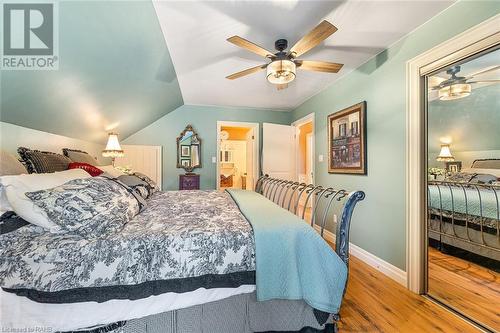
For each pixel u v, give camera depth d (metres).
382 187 2.34
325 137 3.50
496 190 2.35
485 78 2.43
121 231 1.24
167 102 3.76
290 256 1.24
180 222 1.45
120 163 4.08
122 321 1.16
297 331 1.35
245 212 1.68
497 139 2.51
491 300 1.80
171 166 4.40
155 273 1.11
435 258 2.63
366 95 2.58
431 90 2.61
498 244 2.31
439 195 2.85
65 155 2.24
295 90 3.61
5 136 1.73
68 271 1.03
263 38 2.05
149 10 1.63
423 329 1.47
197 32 1.96
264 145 4.55
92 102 2.32
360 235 2.67
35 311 1.04
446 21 1.69
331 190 1.70
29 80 1.51
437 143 2.82
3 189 1.24
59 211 1.14
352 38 2.09
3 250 1.05
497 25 1.38
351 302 1.77
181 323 1.25
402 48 2.08
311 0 1.59
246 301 1.33
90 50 1.66
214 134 4.60
